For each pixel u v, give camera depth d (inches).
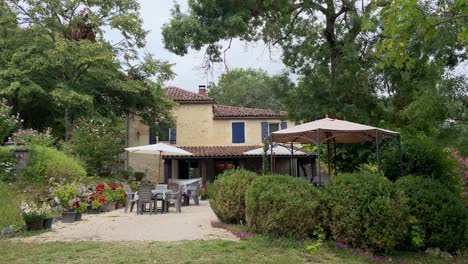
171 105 1028.5
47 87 957.8
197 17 570.6
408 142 507.2
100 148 830.5
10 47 943.7
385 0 293.6
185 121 1122.7
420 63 396.8
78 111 931.3
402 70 558.3
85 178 649.6
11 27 963.3
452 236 335.9
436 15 304.0
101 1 959.6
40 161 583.8
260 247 314.0
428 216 334.3
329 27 685.9
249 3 601.6
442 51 357.7
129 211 587.5
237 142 1119.6
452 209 340.5
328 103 658.8
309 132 443.2
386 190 332.5
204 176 1062.4
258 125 1130.0
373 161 594.6
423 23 262.4
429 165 470.0
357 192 332.8
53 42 953.5
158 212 573.0
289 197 340.2
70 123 927.0
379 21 283.1
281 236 342.6
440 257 329.1
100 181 712.4
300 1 681.0
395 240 319.9
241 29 564.7
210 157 1016.2
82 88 941.2
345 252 321.7
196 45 566.6
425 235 335.0
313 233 343.3
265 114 1127.6
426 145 481.1
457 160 484.1
